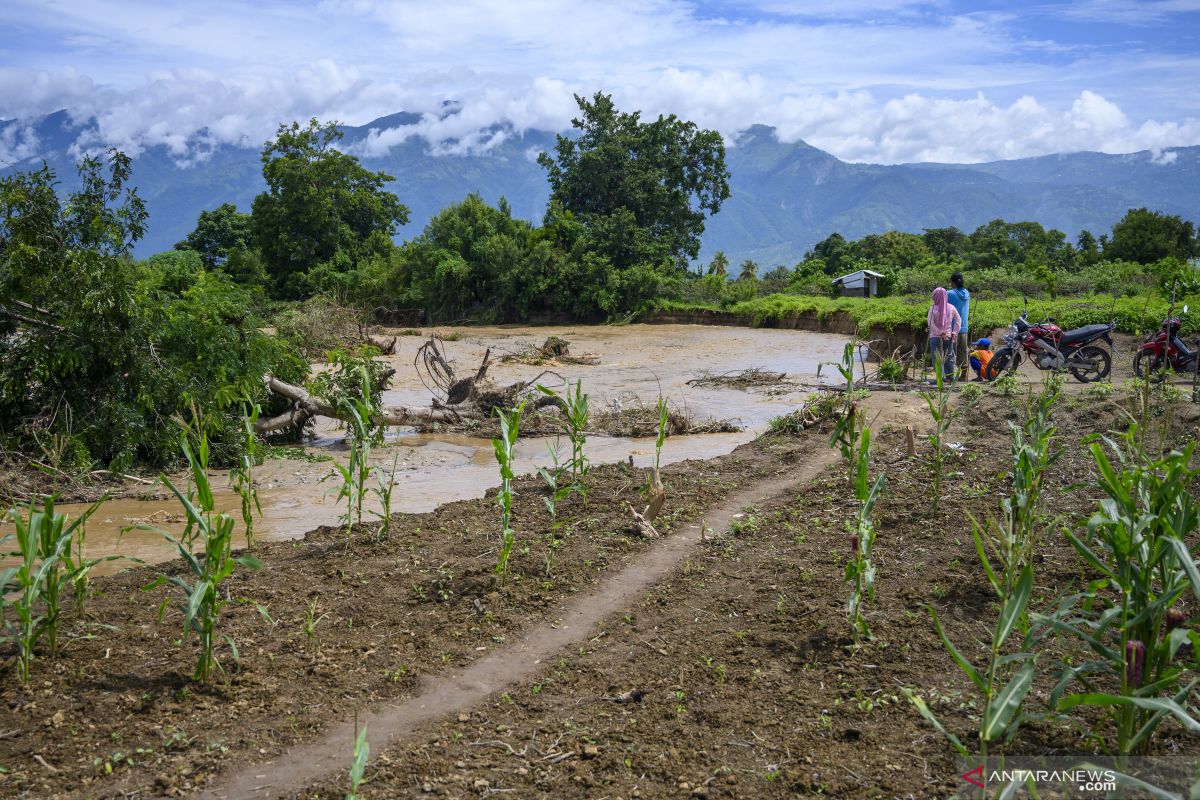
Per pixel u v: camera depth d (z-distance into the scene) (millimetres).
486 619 5816
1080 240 84125
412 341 39344
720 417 16516
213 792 3877
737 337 38531
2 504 9961
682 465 10617
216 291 13195
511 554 7066
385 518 7559
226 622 5738
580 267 51781
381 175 64625
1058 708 3850
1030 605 5574
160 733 4348
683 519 8148
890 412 12508
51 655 5168
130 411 11570
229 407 12867
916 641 5238
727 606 6008
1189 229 68688
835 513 8039
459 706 4711
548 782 3938
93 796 3840
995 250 84438
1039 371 18469
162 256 62469
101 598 6250
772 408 17516
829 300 44656
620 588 6441
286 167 60188
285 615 5883
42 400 11930
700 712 4551
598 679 5004
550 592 6344
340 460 13133
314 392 14406
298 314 31016
